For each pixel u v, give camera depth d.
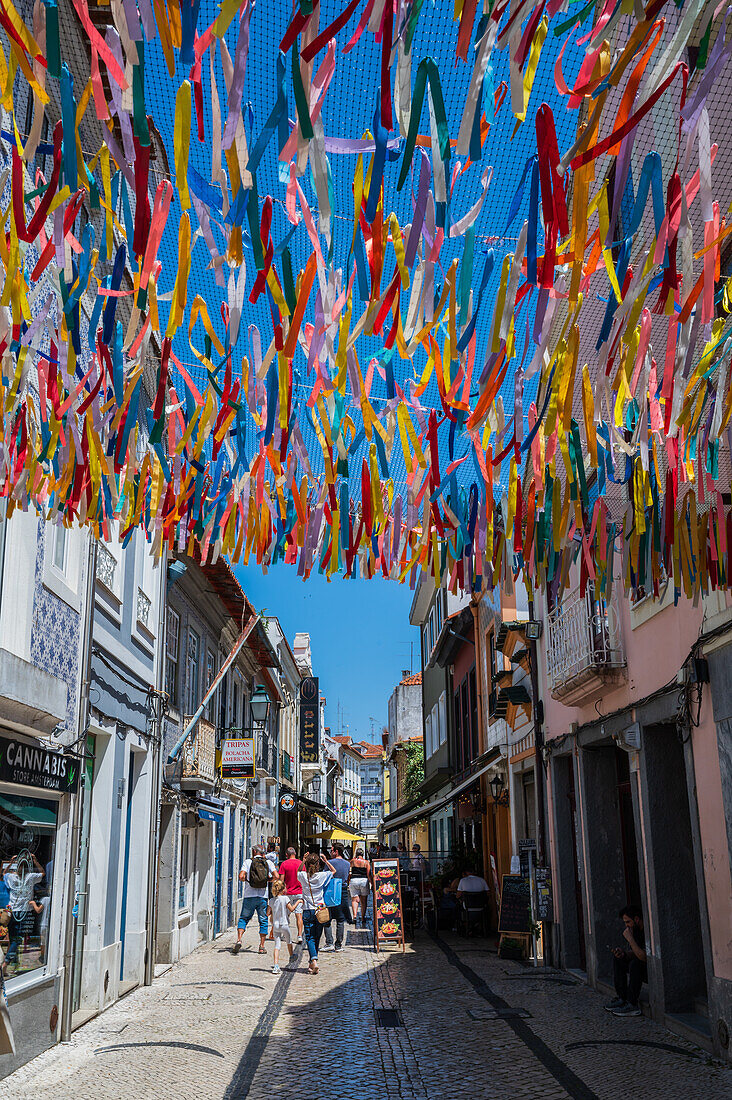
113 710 9.15
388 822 29.89
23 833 6.30
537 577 4.62
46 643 6.75
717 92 4.00
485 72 2.00
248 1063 6.43
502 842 16.16
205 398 3.55
